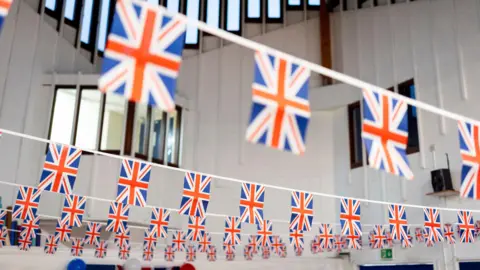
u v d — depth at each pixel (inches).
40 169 373.1
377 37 389.7
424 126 334.3
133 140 390.6
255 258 358.3
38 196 237.9
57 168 187.5
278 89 109.6
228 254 333.4
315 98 411.8
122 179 197.9
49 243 273.3
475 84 308.5
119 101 398.3
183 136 421.7
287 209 399.2
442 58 333.1
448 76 326.3
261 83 107.7
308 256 382.0
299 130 110.6
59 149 189.8
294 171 407.2
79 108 391.9
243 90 430.6
